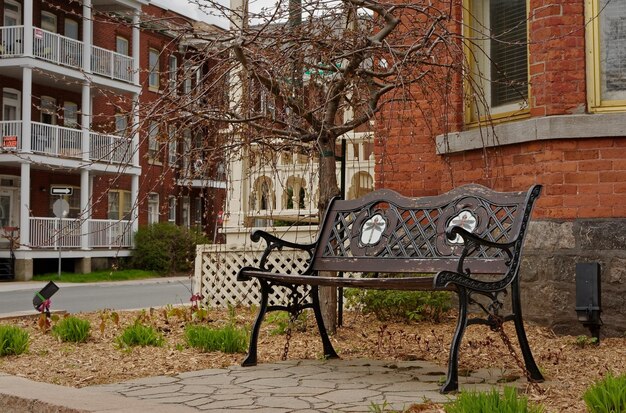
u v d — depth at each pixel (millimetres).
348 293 8258
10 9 30094
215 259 10859
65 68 28734
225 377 5285
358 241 6031
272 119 6914
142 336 6949
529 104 7875
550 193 7488
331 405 4297
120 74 31672
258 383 5039
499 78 8398
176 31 7039
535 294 7574
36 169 29562
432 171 8734
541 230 7527
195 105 6699
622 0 7539
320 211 7043
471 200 5547
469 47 8016
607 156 7332
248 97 7219
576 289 6820
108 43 33719
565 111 7504
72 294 20344
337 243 6203
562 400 4410
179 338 7504
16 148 26594
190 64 6934
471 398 3682
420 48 6535
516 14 8281
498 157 8055
